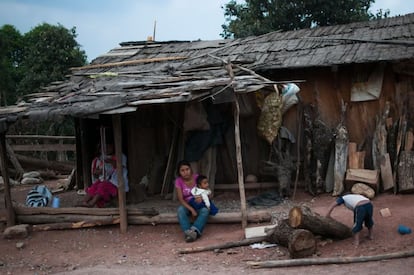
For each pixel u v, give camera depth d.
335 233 6.39
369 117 9.37
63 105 7.81
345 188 8.91
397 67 8.95
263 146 9.91
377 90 9.16
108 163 8.88
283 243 6.38
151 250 6.83
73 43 21.75
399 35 9.55
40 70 21.27
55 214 8.12
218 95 7.38
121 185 7.72
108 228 8.00
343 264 5.67
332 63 8.89
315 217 6.19
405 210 7.45
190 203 7.41
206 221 7.39
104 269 5.97
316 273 5.36
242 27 18.30
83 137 11.17
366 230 6.75
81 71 11.70
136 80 9.43
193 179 7.57
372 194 8.40
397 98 9.11
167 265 6.11
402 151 8.64
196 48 12.00
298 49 10.11
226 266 5.92
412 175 8.39
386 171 8.69
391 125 9.03
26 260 6.70
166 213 8.02
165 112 9.69
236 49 11.16
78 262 6.52
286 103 9.46
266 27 17.89
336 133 9.07
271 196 9.05
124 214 7.74
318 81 9.71
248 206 8.66
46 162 16.34
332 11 17.66
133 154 10.17
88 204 8.63
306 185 9.43
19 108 8.07
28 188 13.52
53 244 7.36
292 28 18.39
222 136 9.70
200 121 8.56
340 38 10.12
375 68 9.18
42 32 21.61
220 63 9.77
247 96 9.58
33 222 8.19
